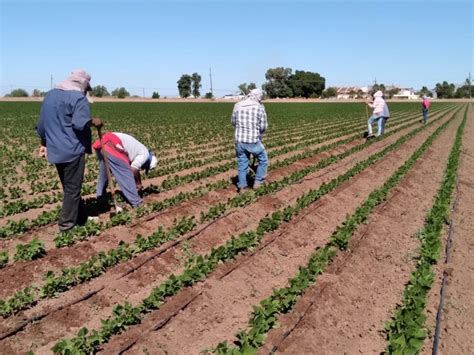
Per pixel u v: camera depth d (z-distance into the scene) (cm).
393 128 1853
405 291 426
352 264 487
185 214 612
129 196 608
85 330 330
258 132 705
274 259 492
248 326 361
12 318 360
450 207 701
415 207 718
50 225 554
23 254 448
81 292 402
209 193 711
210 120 2286
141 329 354
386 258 518
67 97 489
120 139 593
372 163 995
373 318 397
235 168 924
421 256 509
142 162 609
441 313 397
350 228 554
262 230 542
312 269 448
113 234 521
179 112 3047
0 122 2081
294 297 397
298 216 615
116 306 371
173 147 1262
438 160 1116
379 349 355
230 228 569
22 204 631
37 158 1066
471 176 943
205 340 351
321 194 710
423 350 352
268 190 707
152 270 451
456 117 2727
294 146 1216
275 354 336
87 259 465
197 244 514
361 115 2769
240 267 460
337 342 360
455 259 510
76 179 506
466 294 435
